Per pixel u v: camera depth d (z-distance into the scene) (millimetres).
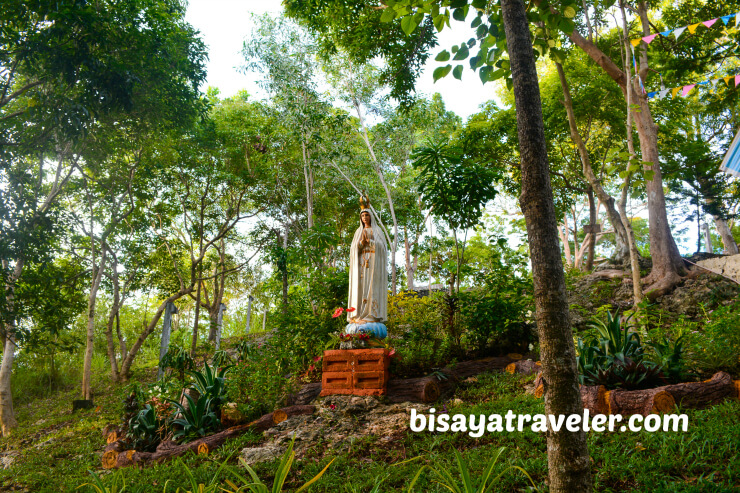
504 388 7273
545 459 4184
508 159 19250
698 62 14727
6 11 10148
